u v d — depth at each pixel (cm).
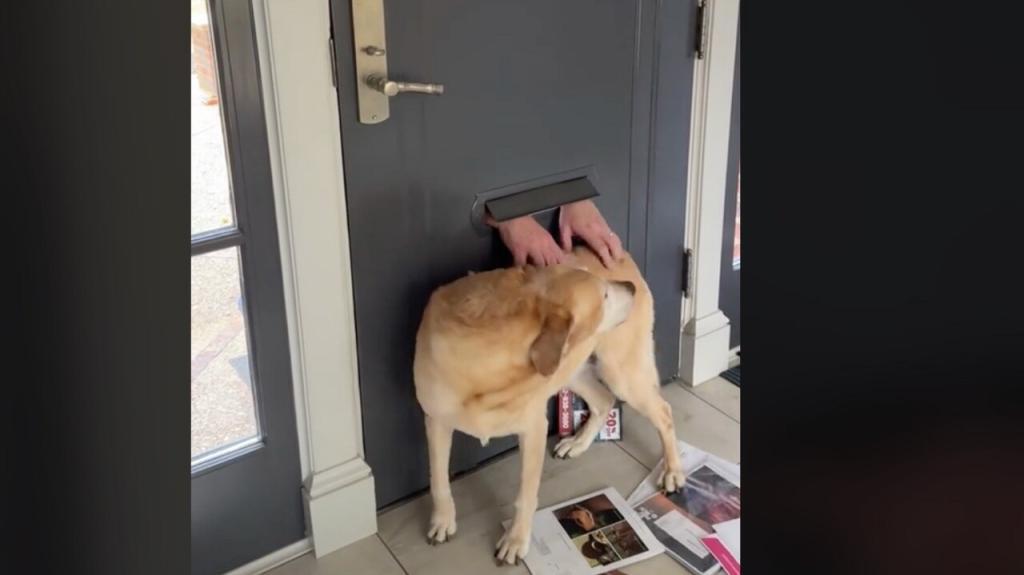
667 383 247
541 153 194
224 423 174
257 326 169
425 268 186
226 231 160
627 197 215
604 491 206
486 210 189
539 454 183
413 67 169
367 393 188
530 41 183
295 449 183
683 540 192
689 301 239
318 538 188
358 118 165
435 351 170
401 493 203
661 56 206
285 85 154
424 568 186
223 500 177
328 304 174
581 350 182
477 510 202
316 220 166
